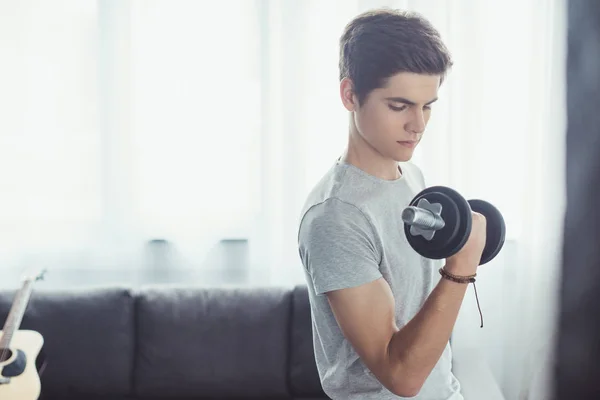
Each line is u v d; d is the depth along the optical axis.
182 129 2.88
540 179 2.91
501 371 3.01
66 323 2.59
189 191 2.90
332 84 2.84
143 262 2.93
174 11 2.84
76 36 2.84
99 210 2.91
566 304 2.94
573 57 2.84
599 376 2.94
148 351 2.59
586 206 2.89
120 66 2.84
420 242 1.03
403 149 1.10
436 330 1.02
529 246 2.92
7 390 2.28
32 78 2.84
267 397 2.59
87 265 2.92
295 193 2.86
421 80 1.05
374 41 1.06
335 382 1.17
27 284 2.60
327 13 2.82
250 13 2.84
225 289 2.66
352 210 1.09
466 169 2.86
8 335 2.46
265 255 2.90
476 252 1.03
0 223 2.88
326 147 2.87
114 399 2.60
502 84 2.88
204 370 2.57
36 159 2.87
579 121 2.86
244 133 2.89
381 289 1.07
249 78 2.87
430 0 2.81
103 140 2.87
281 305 2.62
